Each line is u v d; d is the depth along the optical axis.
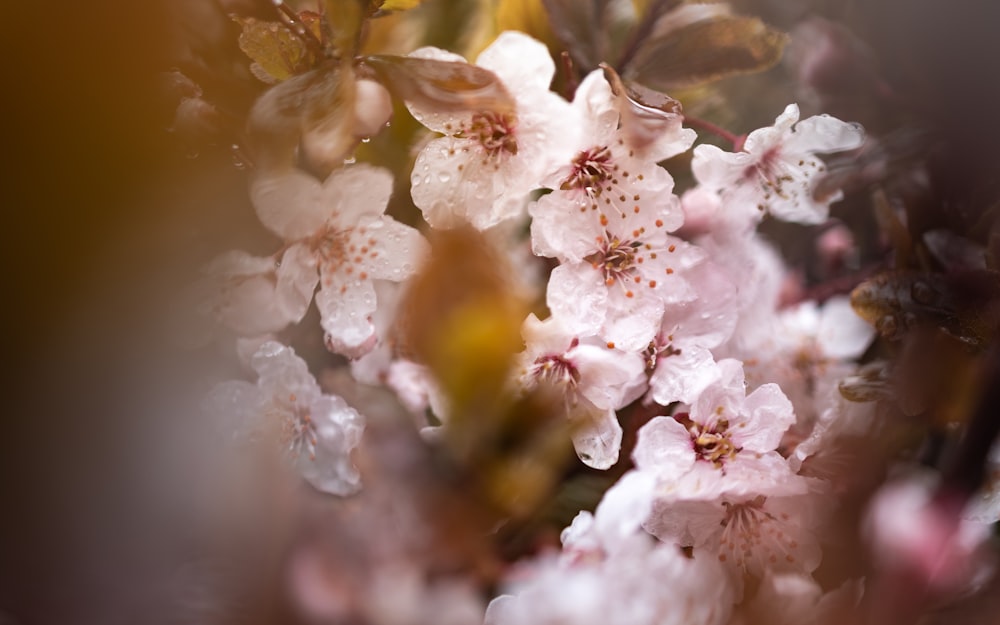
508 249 0.28
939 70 0.26
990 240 0.29
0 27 0.10
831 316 0.31
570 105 0.28
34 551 0.14
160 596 0.18
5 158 0.10
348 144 0.27
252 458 0.23
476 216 0.28
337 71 0.27
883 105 0.32
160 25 0.10
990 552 0.29
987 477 0.29
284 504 0.23
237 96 0.27
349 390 0.27
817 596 0.28
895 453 0.29
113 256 0.11
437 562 0.24
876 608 0.28
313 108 0.27
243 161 0.27
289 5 0.30
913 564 0.28
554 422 0.24
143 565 0.16
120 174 0.11
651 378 0.29
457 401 0.24
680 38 0.30
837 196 0.30
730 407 0.29
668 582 0.27
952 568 0.28
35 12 0.10
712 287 0.29
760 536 0.28
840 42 0.32
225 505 0.20
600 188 0.29
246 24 0.28
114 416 0.13
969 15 0.25
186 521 0.17
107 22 0.10
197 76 0.27
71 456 0.13
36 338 0.11
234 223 0.26
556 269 0.29
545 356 0.28
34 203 0.10
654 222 0.29
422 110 0.28
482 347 0.24
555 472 0.25
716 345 0.29
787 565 0.28
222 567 0.21
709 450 0.29
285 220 0.27
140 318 0.12
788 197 0.31
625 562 0.27
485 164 0.28
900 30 0.27
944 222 0.30
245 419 0.26
